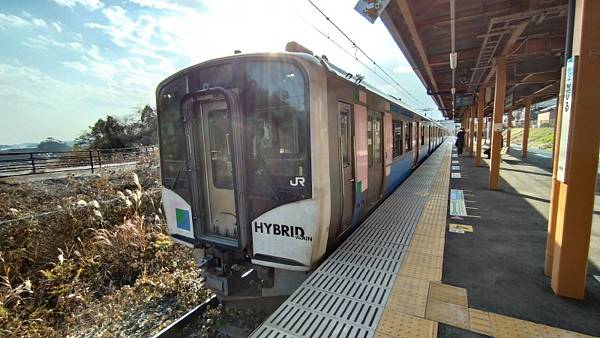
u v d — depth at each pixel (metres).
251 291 3.46
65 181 9.82
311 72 2.75
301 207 2.83
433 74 10.89
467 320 2.30
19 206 7.34
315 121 2.75
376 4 3.75
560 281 2.63
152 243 6.02
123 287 4.78
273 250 3.04
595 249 3.71
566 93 2.36
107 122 37.31
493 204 6.11
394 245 3.73
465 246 3.92
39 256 5.71
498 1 5.08
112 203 7.58
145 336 3.55
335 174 3.18
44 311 4.33
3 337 3.75
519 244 3.97
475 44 7.53
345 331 2.17
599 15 2.12
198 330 3.36
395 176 7.14
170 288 4.48
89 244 5.98
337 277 2.93
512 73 9.25
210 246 3.40
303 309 2.44
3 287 4.71
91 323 3.97
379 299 2.56
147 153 15.55
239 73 3.06
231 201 3.34
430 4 5.26
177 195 3.67
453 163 13.77
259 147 3.02
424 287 2.76
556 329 2.20
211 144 3.40
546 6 4.74
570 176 2.45
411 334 2.13
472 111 17.70
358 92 4.11
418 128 10.98
